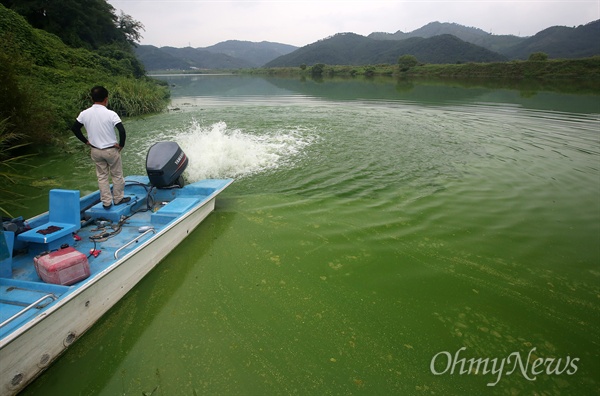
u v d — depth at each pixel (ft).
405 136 37.58
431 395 9.64
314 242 16.99
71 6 105.40
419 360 10.68
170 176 18.42
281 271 14.79
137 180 19.74
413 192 22.90
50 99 41.39
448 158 29.99
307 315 12.39
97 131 15.12
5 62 28.84
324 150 32.14
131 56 110.22
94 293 11.30
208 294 13.37
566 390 9.83
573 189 23.27
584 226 18.48
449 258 15.78
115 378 9.95
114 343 11.02
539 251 16.31
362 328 11.84
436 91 91.04
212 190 19.30
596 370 10.43
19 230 13.29
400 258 15.75
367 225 18.58
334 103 65.82
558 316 12.49
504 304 13.03
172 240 15.74
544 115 50.29
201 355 10.74
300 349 11.00
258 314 12.41
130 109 52.31
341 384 9.90
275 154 30.66
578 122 44.86
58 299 9.89
